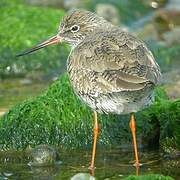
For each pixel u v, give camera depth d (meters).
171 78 20.00
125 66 13.57
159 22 24.39
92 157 14.85
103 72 13.79
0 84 20.19
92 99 14.20
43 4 25.22
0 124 16.23
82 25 15.73
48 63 21.30
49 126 16.05
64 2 25.39
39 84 20.17
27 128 16.05
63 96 16.53
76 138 16.02
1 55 21.22
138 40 14.44
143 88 13.27
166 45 22.34
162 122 15.96
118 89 13.41
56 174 14.59
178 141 15.45
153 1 25.77
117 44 14.12
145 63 13.66
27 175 14.56
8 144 15.95
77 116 16.19
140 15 25.02
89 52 14.31
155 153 15.60
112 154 15.61
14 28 22.45
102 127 16.11
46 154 15.03
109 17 24.50
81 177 13.85
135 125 15.88
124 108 13.89
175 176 14.45
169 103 16.23
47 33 22.17
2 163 15.23
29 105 16.45
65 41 16.03
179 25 24.19
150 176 12.95
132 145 16.02
